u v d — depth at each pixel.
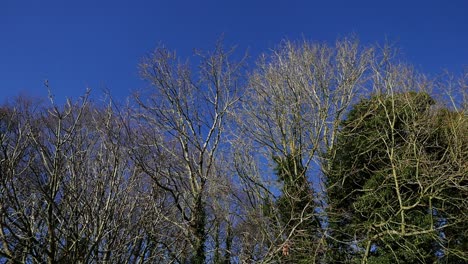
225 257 13.94
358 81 19.86
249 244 13.33
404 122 17.42
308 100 19.67
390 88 19.17
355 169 17.88
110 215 8.91
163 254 10.63
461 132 16.92
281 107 19.39
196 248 12.52
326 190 16.53
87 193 9.07
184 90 16.67
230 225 14.67
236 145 17.86
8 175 8.31
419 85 19.14
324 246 15.38
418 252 14.98
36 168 9.14
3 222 8.20
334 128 19.31
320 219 16.44
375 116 18.47
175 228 12.31
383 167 17.33
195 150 16.33
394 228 15.78
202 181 14.21
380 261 15.49
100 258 9.20
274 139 19.23
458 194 16.41
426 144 17.16
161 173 11.33
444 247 15.23
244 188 17.27
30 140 9.21
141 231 9.98
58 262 8.41
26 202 8.81
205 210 14.61
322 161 18.64
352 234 16.50
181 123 16.12
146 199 9.77
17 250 8.84
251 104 19.58
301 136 19.06
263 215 15.54
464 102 18.48
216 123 16.58
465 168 15.35
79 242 8.61
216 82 17.16
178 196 12.28
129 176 10.00
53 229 8.39
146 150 11.98
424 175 15.74
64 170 8.90
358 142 18.50
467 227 16.03
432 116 18.41
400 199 15.78
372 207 16.48
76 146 9.19
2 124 9.36
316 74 19.97
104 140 9.60
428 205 16.23
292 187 16.70
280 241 14.17
